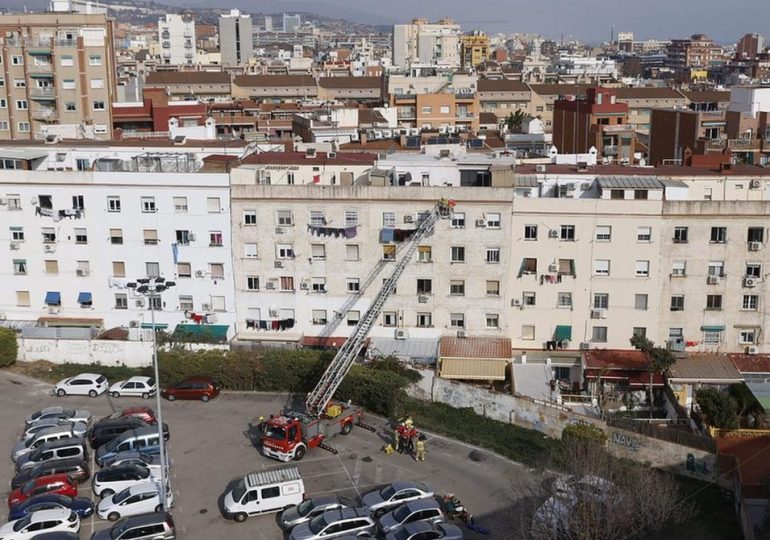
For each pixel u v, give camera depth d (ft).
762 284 269.64
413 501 189.16
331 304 287.28
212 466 218.59
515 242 274.36
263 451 223.51
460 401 254.68
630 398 261.85
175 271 292.81
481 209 272.92
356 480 209.87
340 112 525.75
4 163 304.91
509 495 201.57
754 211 264.72
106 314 298.56
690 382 258.16
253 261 287.69
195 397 261.85
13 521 186.70
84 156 320.50
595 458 187.73
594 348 277.85
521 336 281.54
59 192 291.17
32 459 214.48
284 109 631.56
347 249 282.36
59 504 192.54
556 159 364.99
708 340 274.98
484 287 279.08
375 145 407.23
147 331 293.43
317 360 265.95
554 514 172.96
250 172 282.97
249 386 271.28
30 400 263.08
